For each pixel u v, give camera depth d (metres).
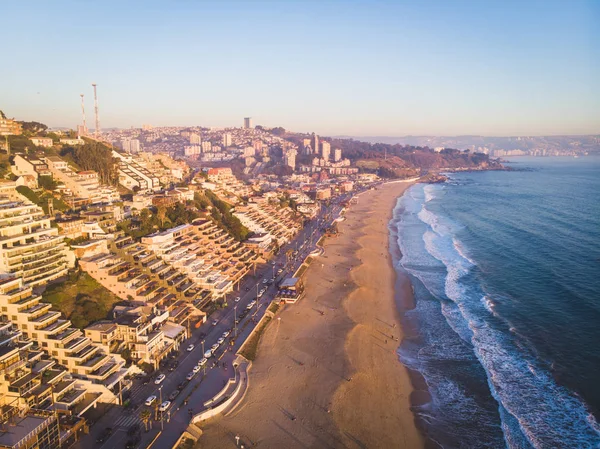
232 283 155.62
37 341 91.56
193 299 132.62
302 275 177.50
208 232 180.50
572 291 148.62
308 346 117.81
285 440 81.94
